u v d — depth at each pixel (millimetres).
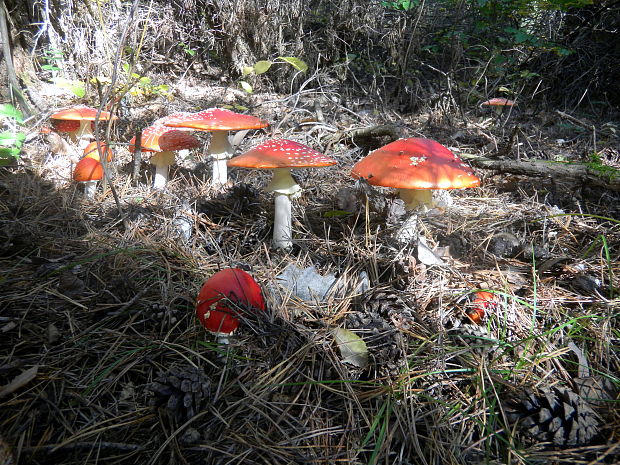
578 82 1296
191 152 833
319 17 1315
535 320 412
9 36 826
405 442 314
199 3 1277
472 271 497
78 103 964
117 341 374
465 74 1271
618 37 1288
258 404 336
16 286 414
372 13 1231
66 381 336
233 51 1260
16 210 549
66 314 393
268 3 1188
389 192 684
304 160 450
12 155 616
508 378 359
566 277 479
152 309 393
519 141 946
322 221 611
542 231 577
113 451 294
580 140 986
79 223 551
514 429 318
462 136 939
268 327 383
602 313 417
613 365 377
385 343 375
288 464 297
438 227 594
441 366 366
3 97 771
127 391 337
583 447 300
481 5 1244
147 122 916
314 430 323
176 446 296
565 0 1096
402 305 419
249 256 525
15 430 296
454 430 326
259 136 898
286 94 1246
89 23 1023
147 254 483
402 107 1178
